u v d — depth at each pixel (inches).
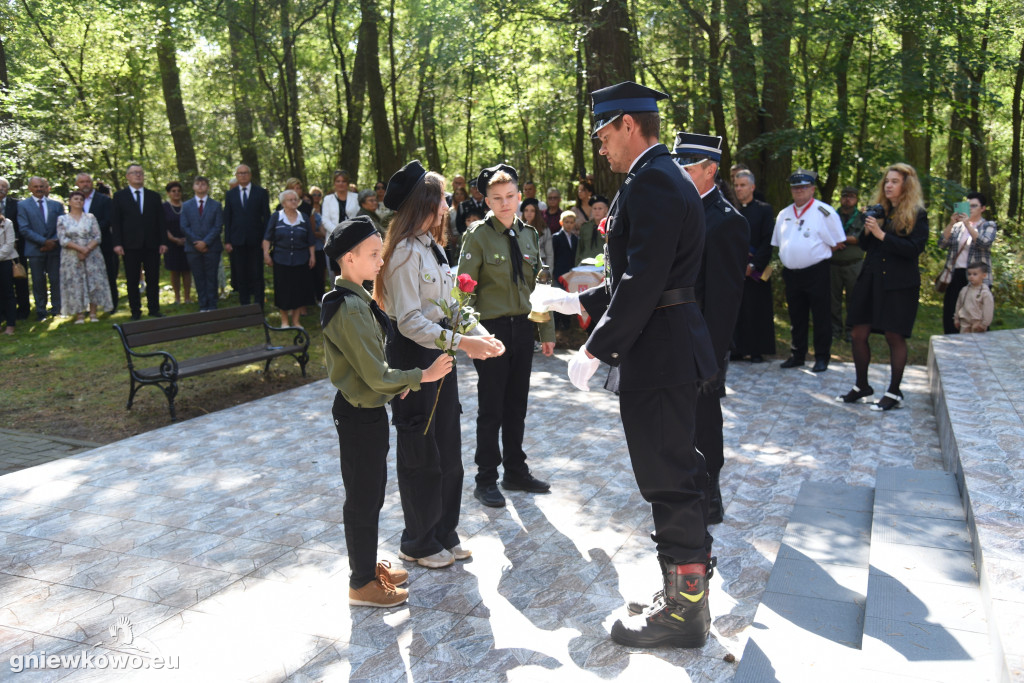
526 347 175.9
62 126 586.2
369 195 374.0
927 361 318.0
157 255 429.7
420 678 110.7
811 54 519.8
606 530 162.2
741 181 307.6
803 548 150.3
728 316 151.3
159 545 158.1
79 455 218.8
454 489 147.8
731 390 278.8
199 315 282.5
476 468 203.3
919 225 238.5
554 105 507.8
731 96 461.4
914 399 264.5
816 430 230.1
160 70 714.2
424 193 133.3
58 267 426.9
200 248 426.9
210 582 141.8
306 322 429.1
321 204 464.4
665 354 109.4
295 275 390.0
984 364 247.9
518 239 171.9
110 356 346.6
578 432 233.9
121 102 776.9
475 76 625.3
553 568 145.1
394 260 131.7
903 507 157.4
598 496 181.5
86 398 283.6
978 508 135.9
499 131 775.1
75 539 161.6
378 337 118.4
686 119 475.8
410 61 666.2
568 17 434.3
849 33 449.4
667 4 433.4
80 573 146.3
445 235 140.7
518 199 170.2
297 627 125.4
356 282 120.0
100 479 198.2
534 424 243.0
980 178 853.8
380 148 656.4
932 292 540.7
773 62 446.3
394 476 196.9
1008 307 517.3
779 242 308.3
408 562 147.4
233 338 389.1
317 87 871.7
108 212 449.1
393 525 166.9
